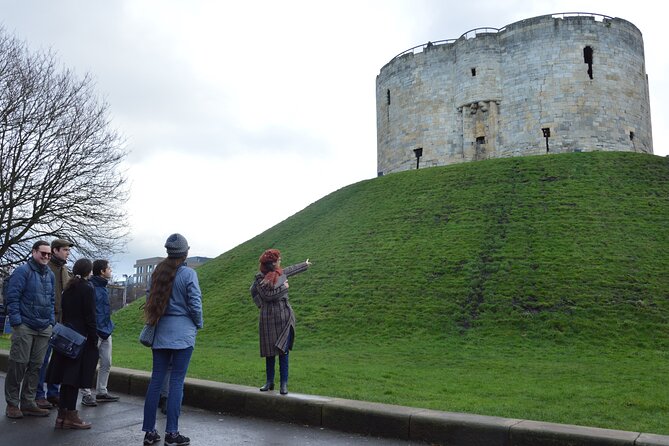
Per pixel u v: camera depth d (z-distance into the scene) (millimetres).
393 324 18500
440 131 42344
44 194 21891
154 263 122812
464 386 10070
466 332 17469
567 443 5672
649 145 41562
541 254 22125
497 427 6000
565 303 18594
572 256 21703
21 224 22016
